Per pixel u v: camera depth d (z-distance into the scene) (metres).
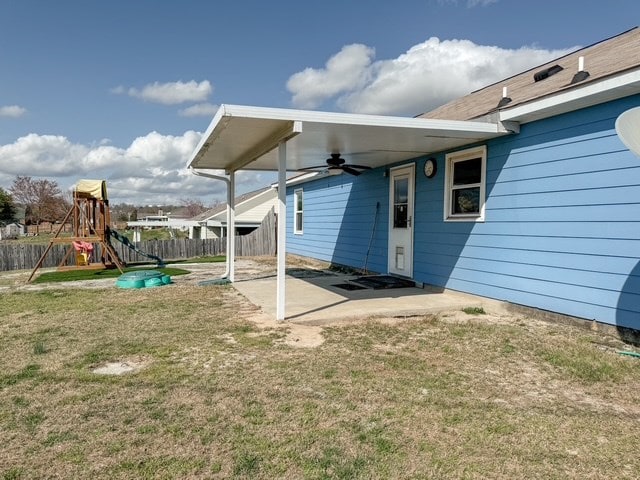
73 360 3.89
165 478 2.08
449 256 6.92
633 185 4.27
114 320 5.48
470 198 6.55
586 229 4.73
